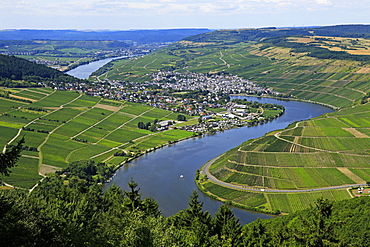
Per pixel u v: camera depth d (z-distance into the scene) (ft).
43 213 307.58
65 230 305.53
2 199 265.34
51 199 445.78
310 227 318.86
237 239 411.34
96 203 493.36
